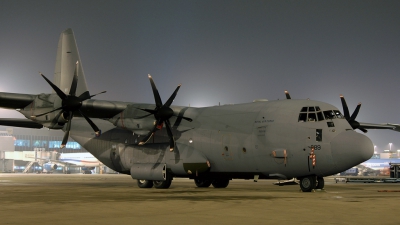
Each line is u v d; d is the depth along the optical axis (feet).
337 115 60.95
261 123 64.34
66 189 67.10
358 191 63.57
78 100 67.56
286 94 73.82
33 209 35.86
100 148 82.12
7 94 67.21
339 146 57.72
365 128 90.22
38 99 69.00
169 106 72.08
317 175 60.34
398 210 35.88
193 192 59.67
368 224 28.07
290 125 61.41
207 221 29.14
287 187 76.64
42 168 252.42
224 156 67.87
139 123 72.28
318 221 29.35
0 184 87.86
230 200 45.09
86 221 28.81
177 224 27.68
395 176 116.16
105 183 95.35
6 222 28.14
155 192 59.31
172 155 72.43
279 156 61.36
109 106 71.46
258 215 32.40
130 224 27.58
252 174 66.39
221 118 70.08
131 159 77.36
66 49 83.87
